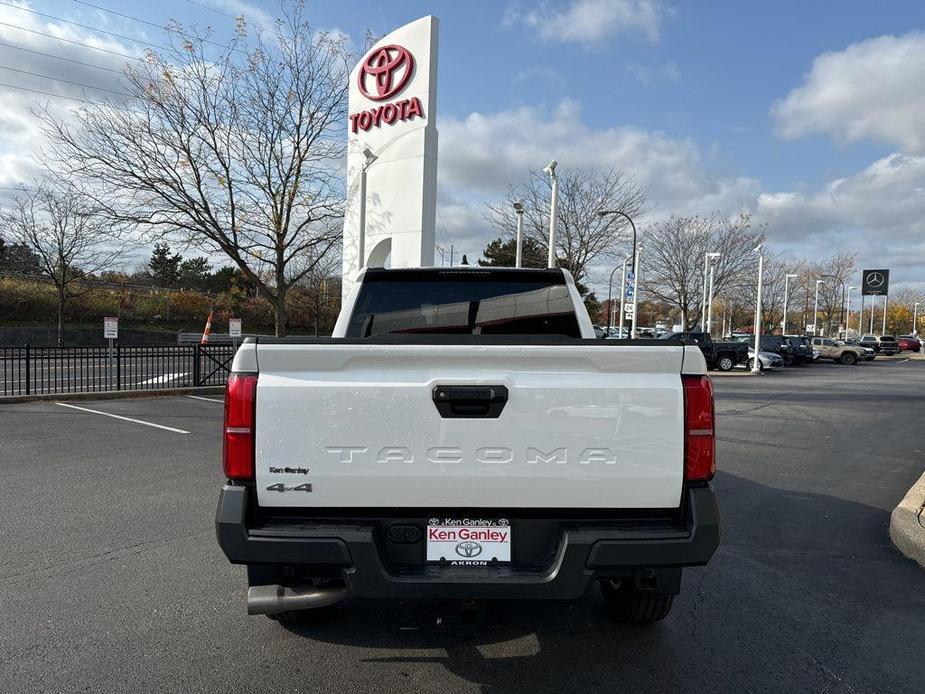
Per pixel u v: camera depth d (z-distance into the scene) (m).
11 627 3.42
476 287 4.73
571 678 3.00
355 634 3.40
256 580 2.86
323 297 41.22
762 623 3.62
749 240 38.69
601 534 2.54
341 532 2.54
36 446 8.41
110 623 3.48
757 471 7.75
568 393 2.58
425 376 2.57
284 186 16.53
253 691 2.85
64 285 25.30
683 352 2.63
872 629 3.56
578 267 27.19
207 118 15.62
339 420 2.57
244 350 2.59
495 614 3.69
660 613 3.38
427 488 2.59
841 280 66.38
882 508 6.12
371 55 13.96
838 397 16.80
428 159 13.12
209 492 6.16
